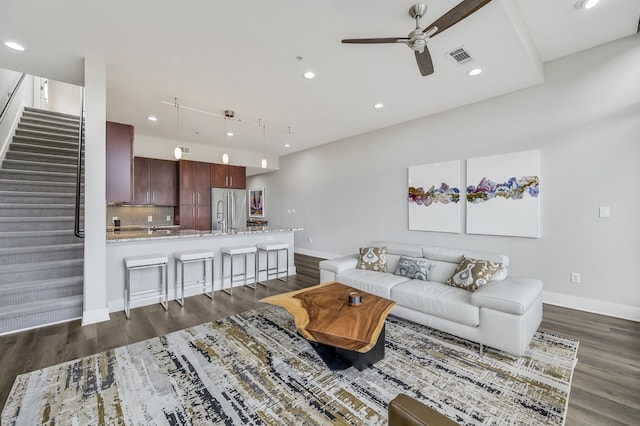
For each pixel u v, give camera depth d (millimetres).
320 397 1863
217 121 4949
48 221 3803
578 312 3281
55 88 8008
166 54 2857
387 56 2885
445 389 1943
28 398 1832
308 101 4074
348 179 6168
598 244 3227
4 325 2754
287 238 5230
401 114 4633
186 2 2141
